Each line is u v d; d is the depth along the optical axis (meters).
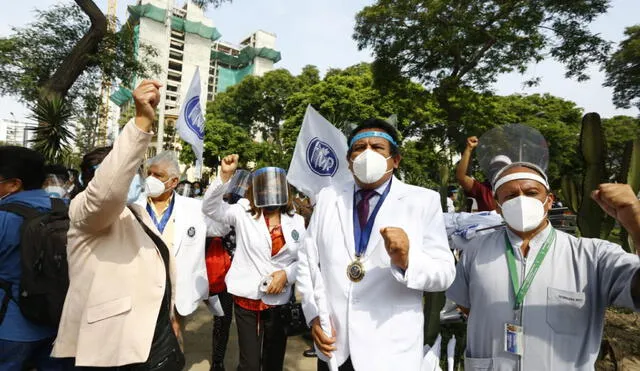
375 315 1.63
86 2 8.81
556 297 1.55
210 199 2.97
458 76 12.98
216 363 3.38
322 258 1.83
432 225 1.75
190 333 4.50
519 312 1.61
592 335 1.50
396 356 1.58
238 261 3.04
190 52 71.62
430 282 1.54
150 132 1.53
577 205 3.43
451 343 2.22
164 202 3.12
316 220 1.94
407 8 11.96
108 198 1.49
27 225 2.00
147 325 1.74
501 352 1.63
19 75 9.05
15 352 2.02
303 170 4.09
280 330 2.89
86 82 10.27
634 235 1.19
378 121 1.92
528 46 11.83
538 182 1.64
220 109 37.12
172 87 70.25
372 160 1.72
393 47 12.78
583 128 2.89
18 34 9.11
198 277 3.09
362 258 1.72
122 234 1.76
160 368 1.78
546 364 1.51
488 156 2.01
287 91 34.12
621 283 1.41
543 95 27.17
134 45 10.41
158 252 1.85
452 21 11.81
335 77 23.38
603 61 11.47
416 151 19.80
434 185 9.97
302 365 3.73
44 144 8.62
